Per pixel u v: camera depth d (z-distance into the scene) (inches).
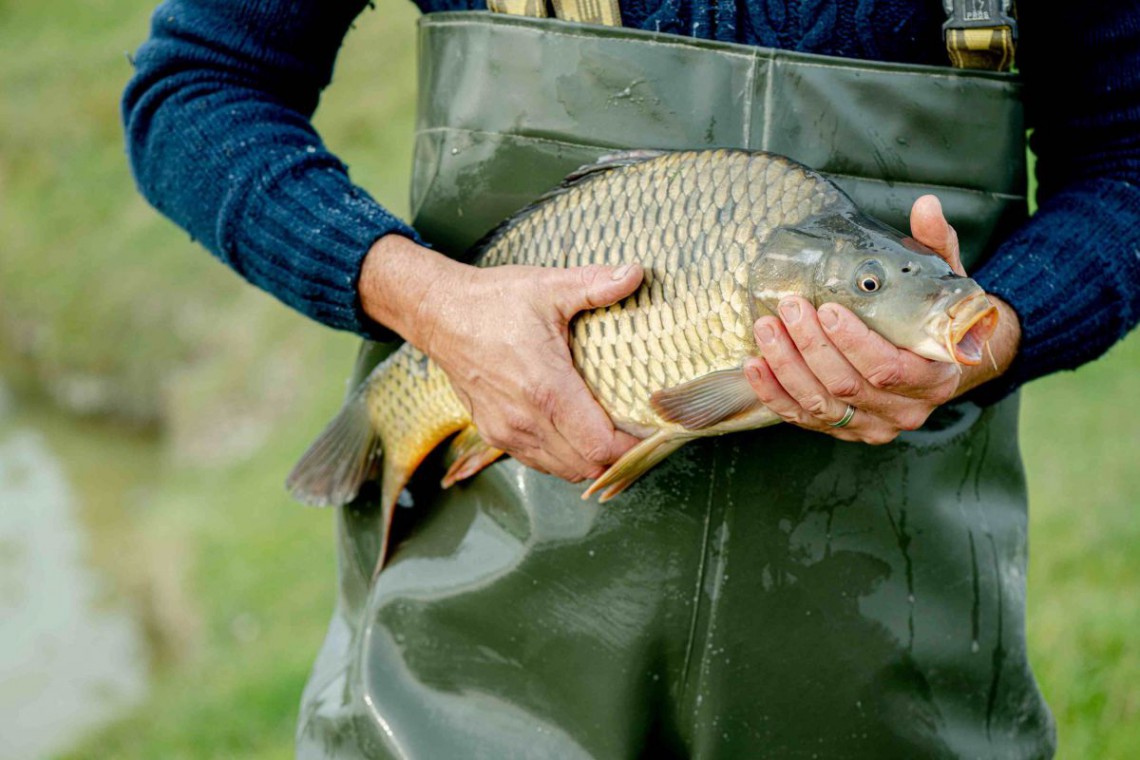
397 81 515.5
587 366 62.2
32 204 588.4
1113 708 123.1
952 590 67.2
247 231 66.0
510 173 65.6
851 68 62.4
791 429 64.2
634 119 63.4
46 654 281.1
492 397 62.3
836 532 65.2
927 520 66.5
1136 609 137.8
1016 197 66.2
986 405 66.9
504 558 66.6
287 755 187.5
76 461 415.2
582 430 61.2
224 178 65.8
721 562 64.6
